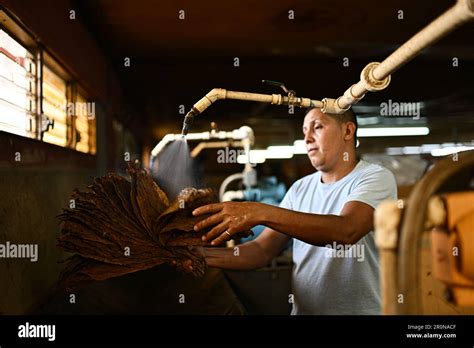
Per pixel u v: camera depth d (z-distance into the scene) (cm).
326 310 149
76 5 241
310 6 263
